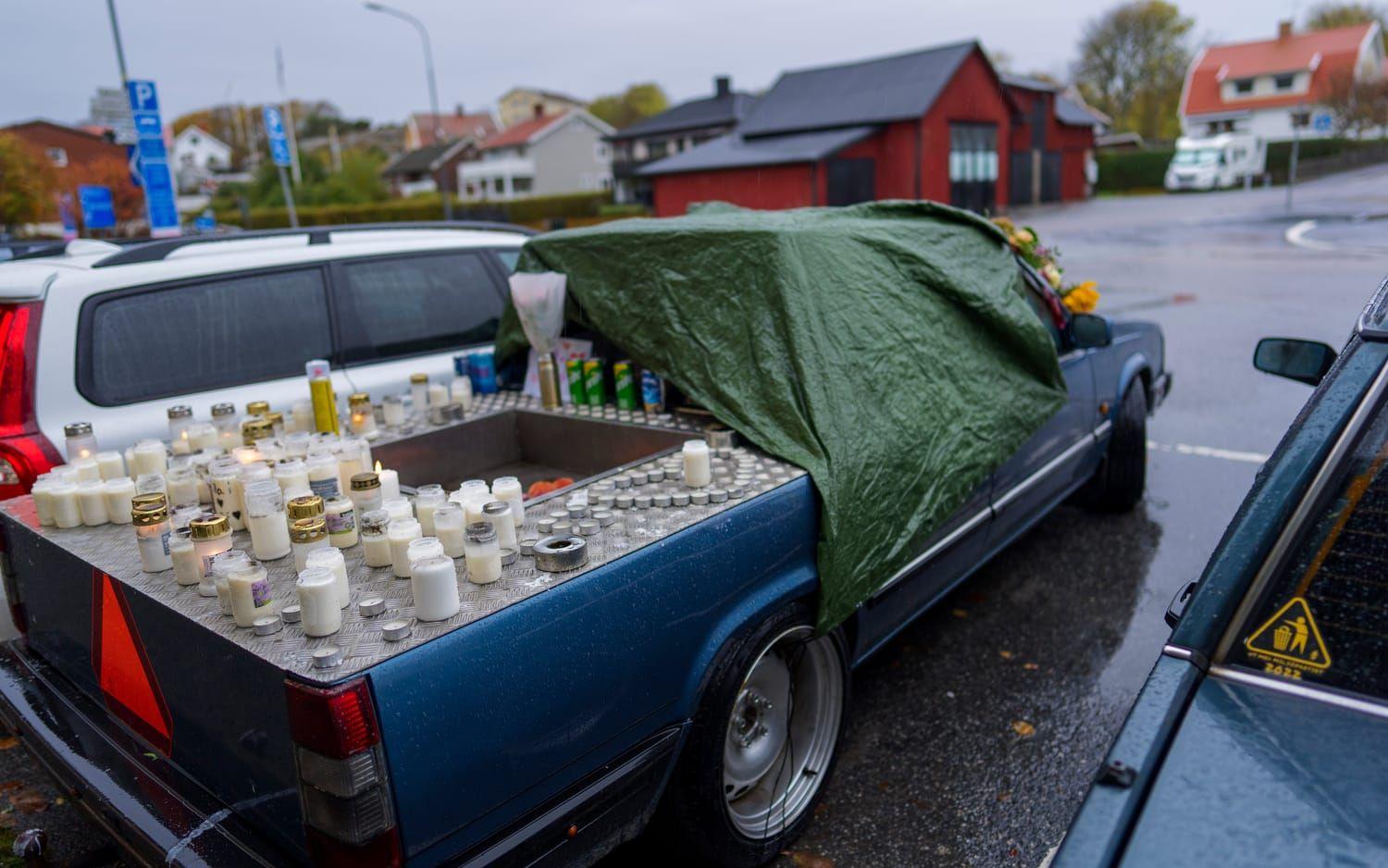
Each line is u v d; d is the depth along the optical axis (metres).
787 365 2.94
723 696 2.43
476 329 5.05
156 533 2.24
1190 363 8.93
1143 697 1.48
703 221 3.46
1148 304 12.25
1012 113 35.69
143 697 2.24
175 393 3.90
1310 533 1.53
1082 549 4.94
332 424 3.41
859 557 2.78
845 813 2.95
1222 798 1.29
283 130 15.77
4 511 2.83
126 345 3.82
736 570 2.45
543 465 3.75
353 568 2.21
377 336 4.63
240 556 1.99
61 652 2.64
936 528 3.18
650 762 2.24
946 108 31.09
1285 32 60.12
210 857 1.85
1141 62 66.94
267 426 3.18
